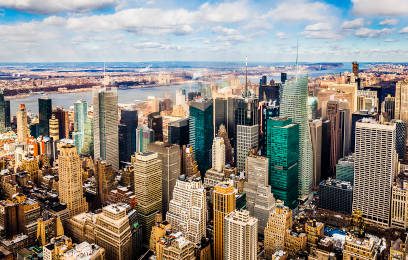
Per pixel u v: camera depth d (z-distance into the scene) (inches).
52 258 7406.5
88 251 7436.0
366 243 6840.6
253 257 7288.4
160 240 7800.2
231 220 7190.0
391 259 7091.5
